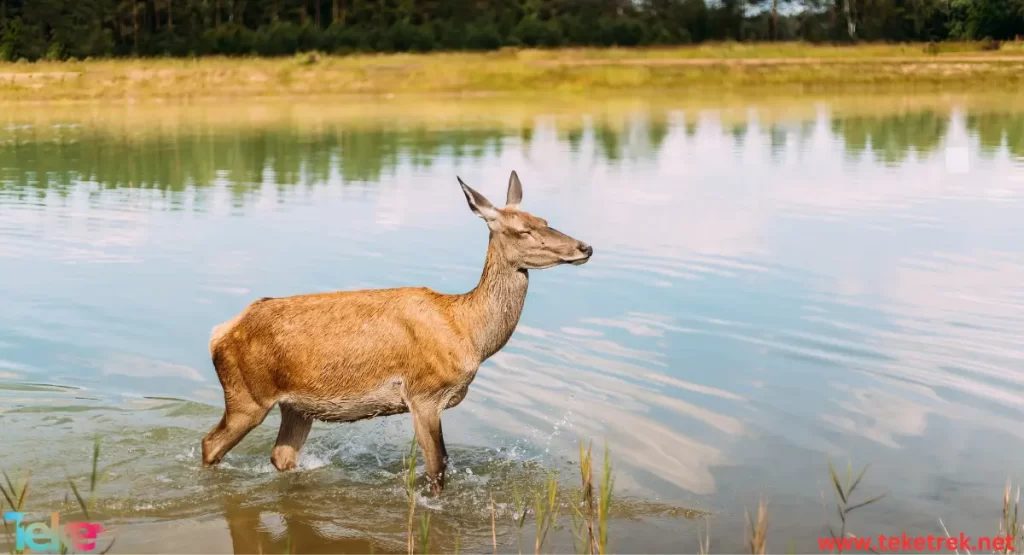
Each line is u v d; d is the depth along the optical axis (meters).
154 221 14.74
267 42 55.16
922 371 8.44
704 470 6.82
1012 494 6.36
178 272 11.72
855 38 72.69
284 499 6.76
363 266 11.80
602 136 24.69
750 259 12.16
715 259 12.18
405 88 39.53
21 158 21.38
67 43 53.03
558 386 8.33
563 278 11.51
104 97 37.22
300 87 39.09
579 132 25.58
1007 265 11.73
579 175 18.50
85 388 8.42
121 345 9.37
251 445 7.70
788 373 8.45
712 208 15.26
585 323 9.88
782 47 56.00
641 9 71.31
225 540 6.16
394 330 6.79
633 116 29.98
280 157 21.19
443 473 6.85
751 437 7.29
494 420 7.75
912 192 16.58
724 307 10.27
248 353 6.87
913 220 14.27
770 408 7.77
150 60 49.53
